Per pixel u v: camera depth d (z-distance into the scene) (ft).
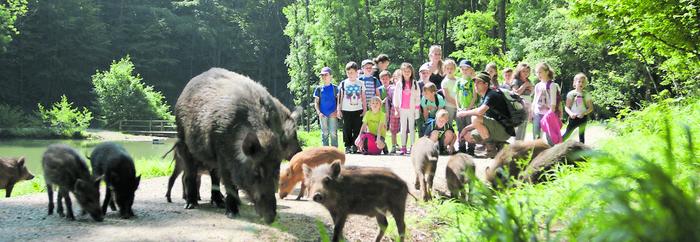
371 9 169.07
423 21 159.12
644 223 4.66
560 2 107.65
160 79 247.50
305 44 173.78
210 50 260.83
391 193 18.20
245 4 273.13
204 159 22.44
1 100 204.03
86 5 225.97
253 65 263.08
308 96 170.50
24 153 106.93
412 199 25.32
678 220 4.48
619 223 4.84
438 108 43.70
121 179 21.57
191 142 22.66
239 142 20.52
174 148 24.86
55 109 158.40
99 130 170.71
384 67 48.06
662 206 4.59
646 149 20.06
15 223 20.53
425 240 19.43
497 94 35.42
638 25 40.29
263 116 21.57
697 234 4.37
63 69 215.92
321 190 17.10
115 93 176.35
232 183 21.38
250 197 19.89
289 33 181.27
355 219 22.11
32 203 25.39
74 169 21.56
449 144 41.70
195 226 19.93
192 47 257.14
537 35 113.09
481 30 121.49
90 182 21.07
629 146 22.72
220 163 21.40
